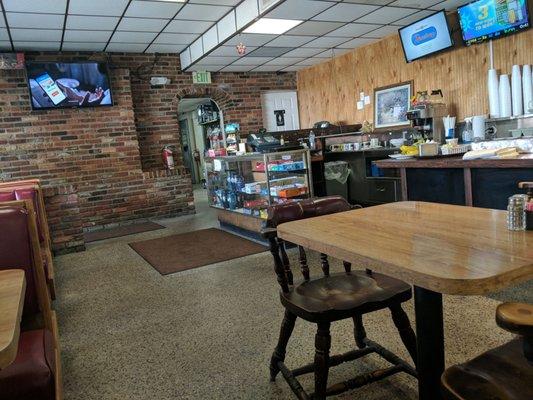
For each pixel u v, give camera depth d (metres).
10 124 5.95
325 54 7.15
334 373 2.01
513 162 2.69
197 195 9.90
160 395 1.94
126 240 5.45
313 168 6.00
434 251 1.17
